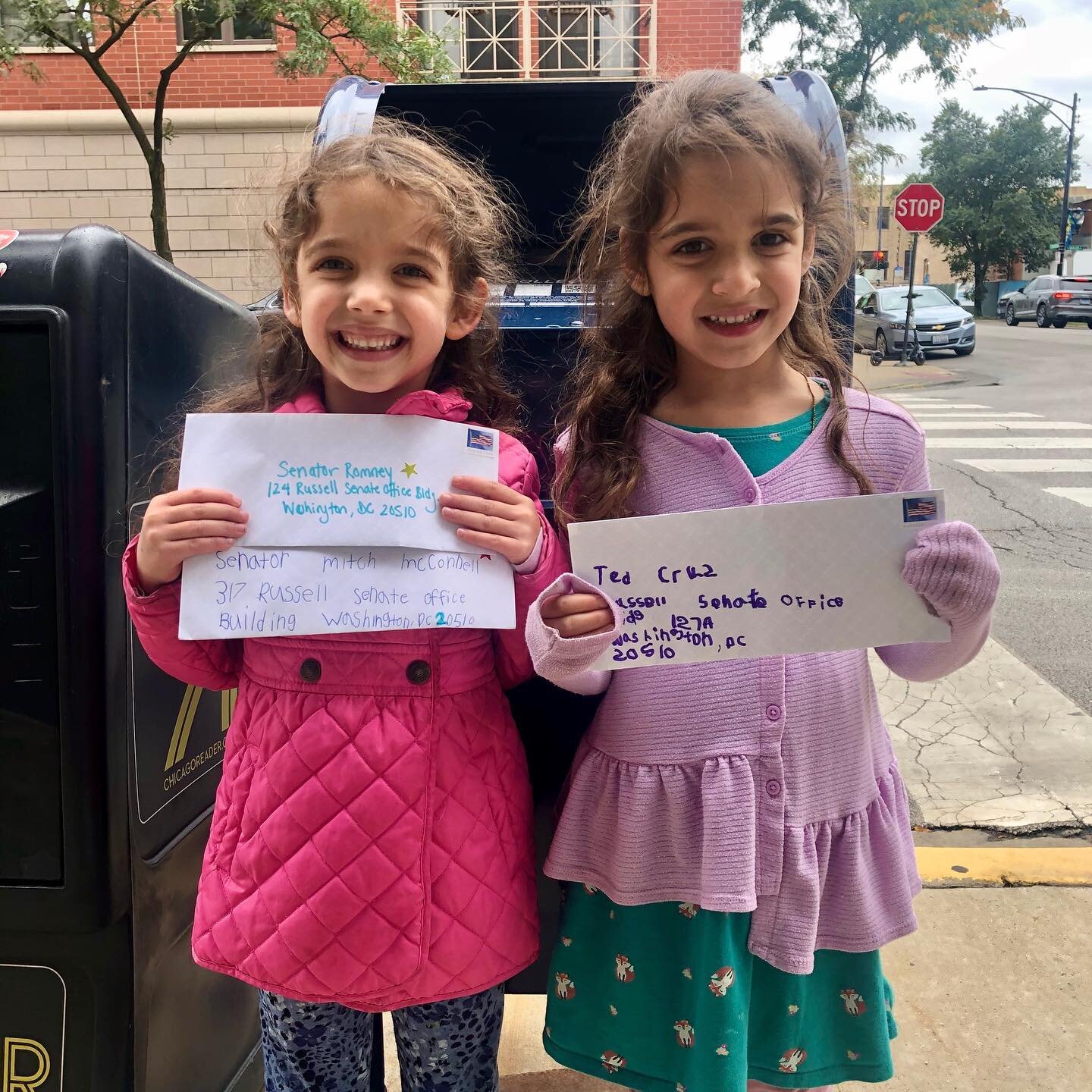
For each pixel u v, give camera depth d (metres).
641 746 1.22
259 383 1.30
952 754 3.00
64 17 6.55
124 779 1.25
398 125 1.87
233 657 1.30
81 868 1.21
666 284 1.17
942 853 2.46
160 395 1.33
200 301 1.47
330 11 6.66
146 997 1.33
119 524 1.22
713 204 1.11
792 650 1.13
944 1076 1.75
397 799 1.13
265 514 1.12
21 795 1.21
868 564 1.11
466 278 1.28
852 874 1.22
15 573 1.18
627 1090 1.79
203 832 1.51
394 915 1.13
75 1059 1.30
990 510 6.04
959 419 9.59
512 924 1.21
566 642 1.07
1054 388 12.05
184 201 9.30
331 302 1.13
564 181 2.40
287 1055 1.24
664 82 1.47
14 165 9.27
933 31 17.77
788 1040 1.24
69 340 1.15
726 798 1.17
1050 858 2.43
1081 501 6.21
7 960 1.28
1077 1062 1.79
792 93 1.71
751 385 1.28
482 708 1.23
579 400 1.39
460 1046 1.24
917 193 13.27
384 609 1.12
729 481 1.22
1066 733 3.13
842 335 1.63
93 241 1.18
